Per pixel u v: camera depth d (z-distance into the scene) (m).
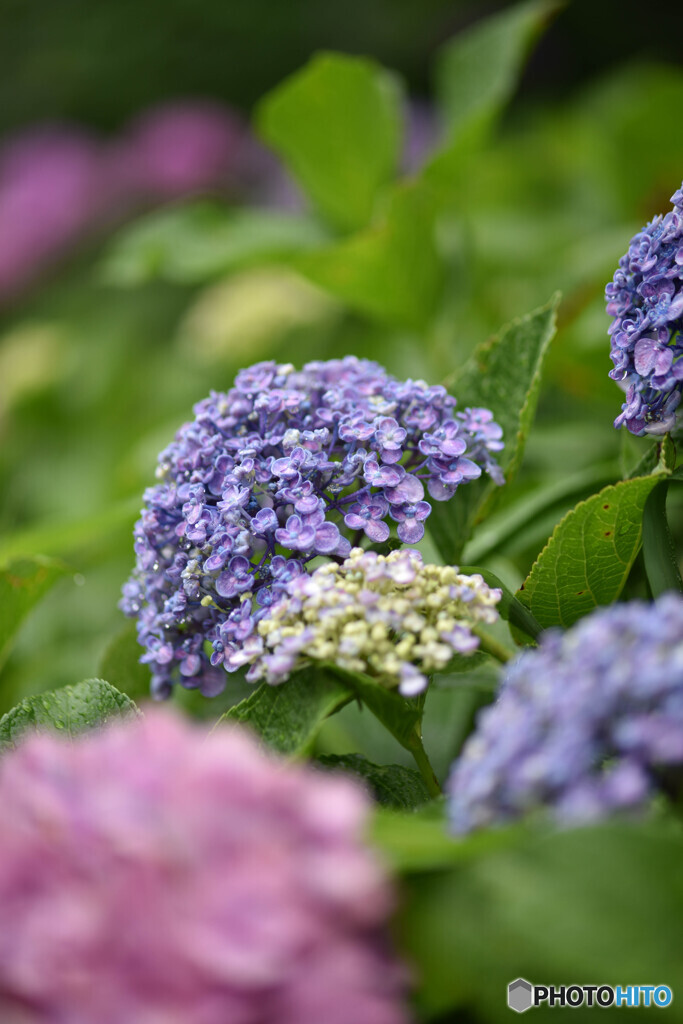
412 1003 1.08
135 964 1.02
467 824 1.06
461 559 1.29
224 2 4.62
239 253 1.72
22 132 4.77
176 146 3.62
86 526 1.43
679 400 1.18
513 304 1.90
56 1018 1.03
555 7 1.71
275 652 1.14
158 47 4.66
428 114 3.05
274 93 1.69
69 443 2.57
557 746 1.05
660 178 2.18
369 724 1.32
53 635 1.80
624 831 1.05
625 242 1.69
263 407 1.20
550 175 2.64
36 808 1.04
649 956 1.05
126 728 1.13
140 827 1.03
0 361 2.80
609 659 1.06
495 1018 1.07
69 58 4.70
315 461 1.18
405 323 1.65
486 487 1.27
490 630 1.27
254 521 1.17
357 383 1.23
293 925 1.03
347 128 1.74
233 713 1.16
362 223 1.82
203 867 1.03
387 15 4.51
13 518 2.36
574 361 1.53
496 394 1.29
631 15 4.30
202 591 1.18
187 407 2.50
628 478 1.23
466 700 1.31
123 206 3.65
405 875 1.07
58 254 3.54
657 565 1.20
